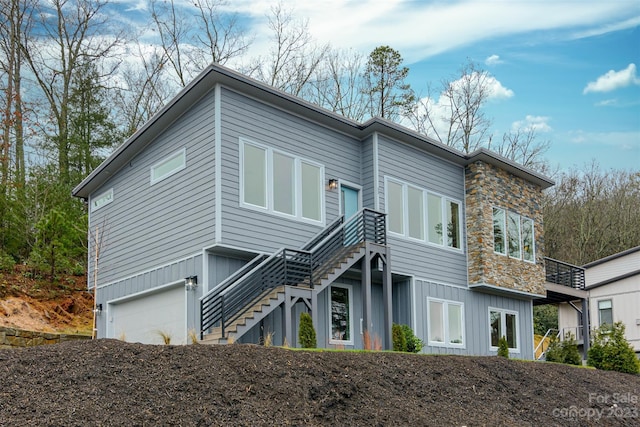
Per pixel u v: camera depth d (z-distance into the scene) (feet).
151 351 33.58
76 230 77.15
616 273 106.22
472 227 72.90
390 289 59.11
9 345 54.44
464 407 37.55
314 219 59.31
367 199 63.87
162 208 59.21
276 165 56.95
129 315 62.95
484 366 46.26
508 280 74.59
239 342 51.55
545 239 148.46
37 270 75.66
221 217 51.80
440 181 71.20
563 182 153.07
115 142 109.50
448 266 70.18
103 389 28.68
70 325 67.92
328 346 58.95
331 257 57.36
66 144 102.42
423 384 38.75
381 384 36.68
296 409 30.81
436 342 67.05
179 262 55.67
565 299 92.43
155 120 59.00
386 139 65.36
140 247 61.72
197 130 55.83
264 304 48.88
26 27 107.55
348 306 62.13
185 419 27.48
